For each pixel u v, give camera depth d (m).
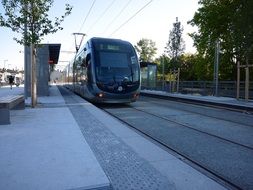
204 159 6.82
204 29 38.69
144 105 18.98
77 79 24.45
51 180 4.81
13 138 7.76
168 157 6.61
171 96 26.28
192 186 4.98
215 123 11.84
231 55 37.81
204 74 41.22
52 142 7.33
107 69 17.23
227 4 35.78
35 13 14.48
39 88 23.91
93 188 4.53
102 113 12.94
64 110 13.94
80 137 7.92
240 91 24.28
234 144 8.24
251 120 12.91
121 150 6.83
